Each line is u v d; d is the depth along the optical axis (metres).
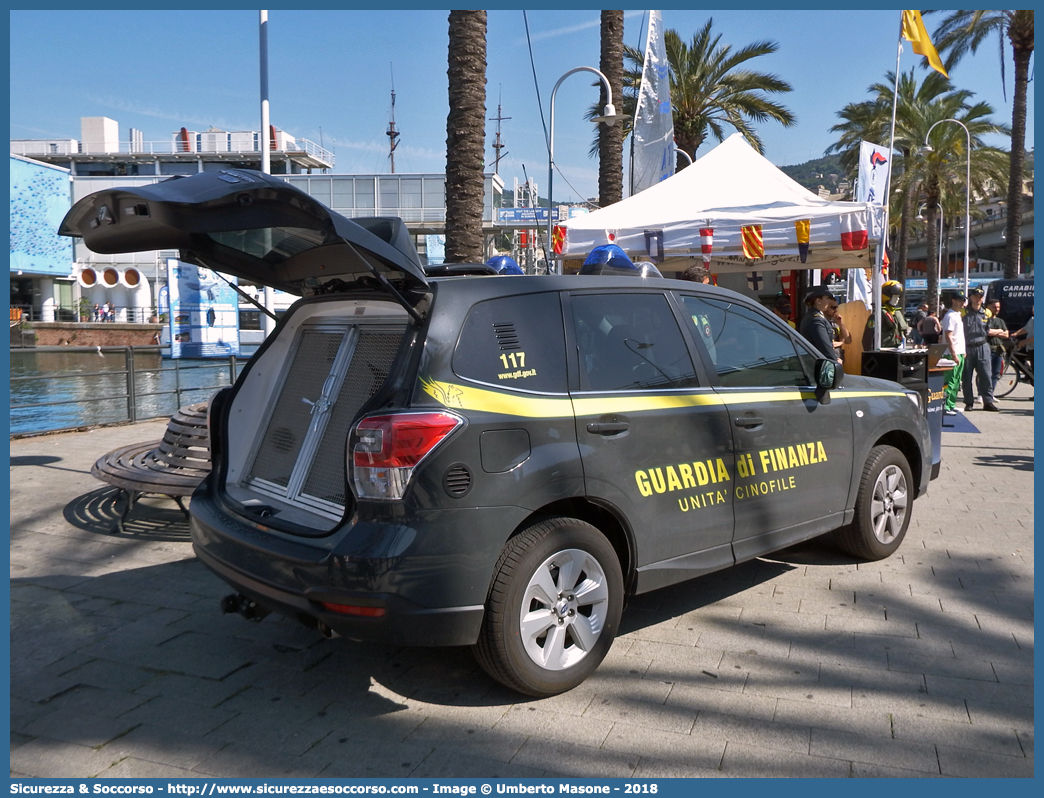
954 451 9.55
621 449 3.72
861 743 3.20
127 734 3.32
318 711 3.50
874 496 5.25
